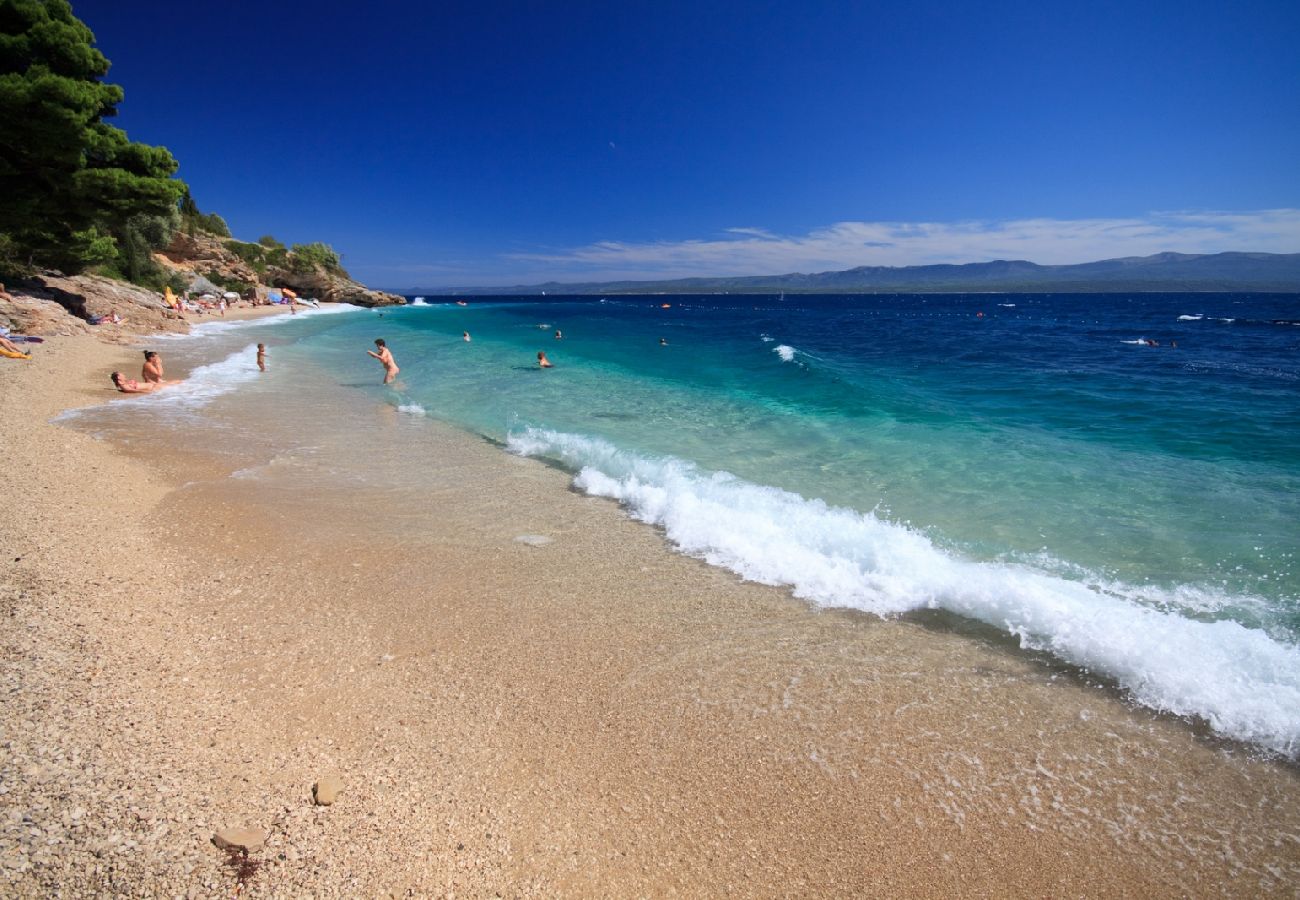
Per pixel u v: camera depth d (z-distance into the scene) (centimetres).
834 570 612
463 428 1220
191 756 333
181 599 518
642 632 507
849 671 459
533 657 468
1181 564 611
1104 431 1177
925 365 2298
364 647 471
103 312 2553
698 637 502
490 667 453
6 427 940
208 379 1655
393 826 304
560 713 405
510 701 415
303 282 6894
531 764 358
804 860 303
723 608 550
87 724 340
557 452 1050
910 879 295
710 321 5888
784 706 418
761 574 614
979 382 1841
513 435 1159
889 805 338
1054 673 457
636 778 351
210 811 296
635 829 316
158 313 2947
